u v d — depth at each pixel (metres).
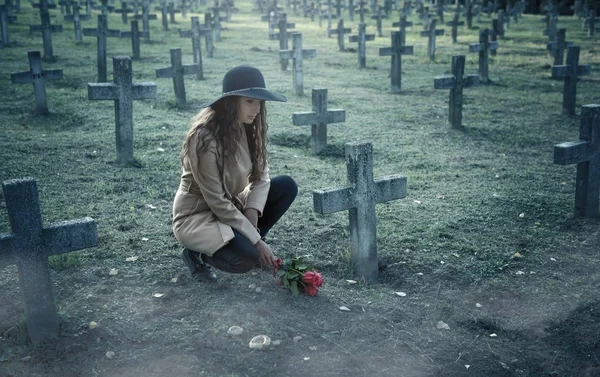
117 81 6.58
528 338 3.64
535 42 23.16
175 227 3.62
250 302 3.66
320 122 7.78
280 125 9.31
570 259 4.67
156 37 21.98
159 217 5.21
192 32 13.72
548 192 6.31
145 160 7.01
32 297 3.11
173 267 4.17
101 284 3.89
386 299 3.92
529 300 4.05
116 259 4.28
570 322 3.81
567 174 7.07
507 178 6.88
